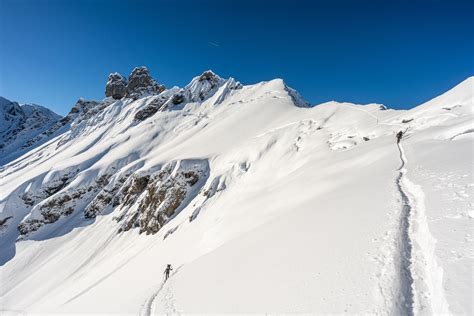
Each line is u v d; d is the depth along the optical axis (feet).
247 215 126.82
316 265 40.83
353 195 65.67
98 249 278.26
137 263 185.47
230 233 120.37
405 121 146.10
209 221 170.30
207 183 267.39
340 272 35.65
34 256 307.99
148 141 476.13
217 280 59.72
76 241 308.60
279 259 50.88
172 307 60.90
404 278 30.35
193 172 287.89
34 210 363.97
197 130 455.63
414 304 26.99
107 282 165.07
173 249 170.30
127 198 327.67
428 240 35.60
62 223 353.51
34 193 412.16
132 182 335.47
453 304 23.85
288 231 63.41
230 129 376.27
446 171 57.57
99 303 109.29
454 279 26.71
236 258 65.62
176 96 611.47
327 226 53.83
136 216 290.56
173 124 525.34
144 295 82.64
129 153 437.99
